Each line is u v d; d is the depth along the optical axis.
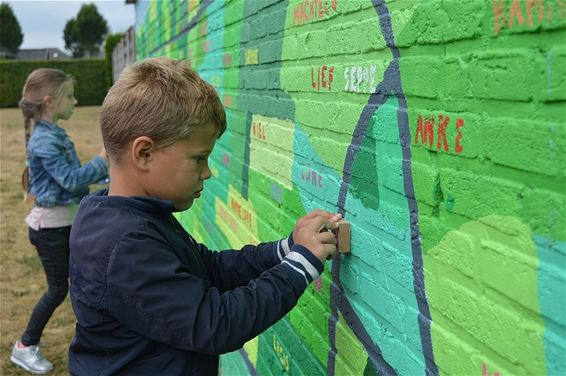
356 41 1.67
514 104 1.07
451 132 1.25
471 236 1.20
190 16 4.64
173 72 1.50
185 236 1.66
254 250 1.80
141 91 1.44
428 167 1.34
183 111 1.44
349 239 1.75
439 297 1.32
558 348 0.98
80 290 1.46
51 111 3.60
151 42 7.88
